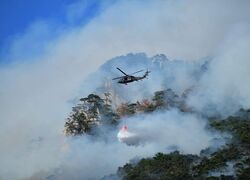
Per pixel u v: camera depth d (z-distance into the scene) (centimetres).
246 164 9144
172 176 9331
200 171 9300
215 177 8700
